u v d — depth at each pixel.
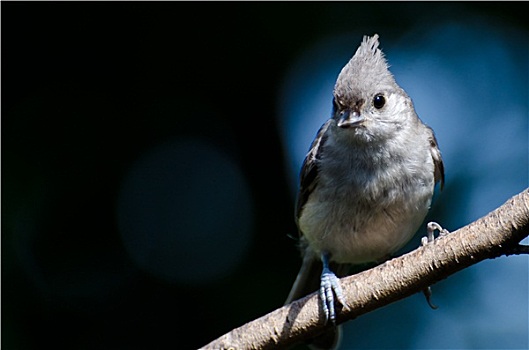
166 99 11.10
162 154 10.98
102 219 10.55
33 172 10.42
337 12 11.27
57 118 10.73
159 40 11.16
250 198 10.96
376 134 7.88
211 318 10.27
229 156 11.09
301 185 8.48
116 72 11.05
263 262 10.58
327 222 8.24
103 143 10.79
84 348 10.03
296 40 11.22
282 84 11.20
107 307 10.23
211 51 11.22
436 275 6.01
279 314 6.43
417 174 8.03
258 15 11.20
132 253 10.53
